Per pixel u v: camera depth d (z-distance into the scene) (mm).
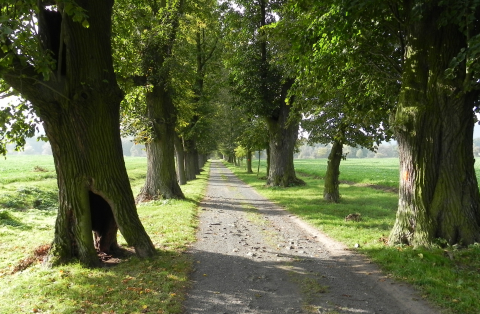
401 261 6465
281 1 21109
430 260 6395
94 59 6277
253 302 4922
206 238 9102
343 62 9414
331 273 6250
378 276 6008
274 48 20328
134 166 55875
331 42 8695
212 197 18969
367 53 9234
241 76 21797
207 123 29859
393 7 7711
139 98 12906
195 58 24500
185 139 28875
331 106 13586
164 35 14445
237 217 12555
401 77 8586
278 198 17719
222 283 5699
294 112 13820
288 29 9484
